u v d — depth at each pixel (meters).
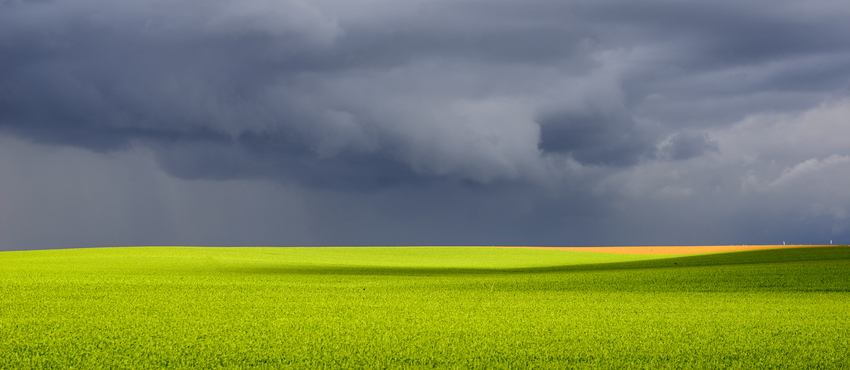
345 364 10.23
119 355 10.85
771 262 46.44
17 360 10.40
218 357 10.74
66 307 17.95
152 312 16.92
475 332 13.55
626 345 11.98
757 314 16.77
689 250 89.25
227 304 19.14
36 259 51.31
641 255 76.56
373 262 59.78
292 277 34.75
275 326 14.34
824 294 23.31
